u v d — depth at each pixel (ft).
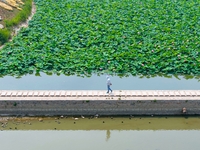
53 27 109.91
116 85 83.66
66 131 70.74
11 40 106.01
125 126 71.61
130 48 95.91
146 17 118.73
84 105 72.49
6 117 73.20
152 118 72.74
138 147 64.85
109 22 113.60
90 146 65.57
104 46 97.91
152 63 89.45
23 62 90.43
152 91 74.69
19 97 72.79
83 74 87.92
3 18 114.83
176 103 72.23
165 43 98.53
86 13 122.01
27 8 127.85
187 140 67.26
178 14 121.19
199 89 82.07
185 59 90.38
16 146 65.41
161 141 66.90
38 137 68.54
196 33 105.60
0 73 87.97
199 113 73.20
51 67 89.92
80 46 98.37
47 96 73.00
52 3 133.18
